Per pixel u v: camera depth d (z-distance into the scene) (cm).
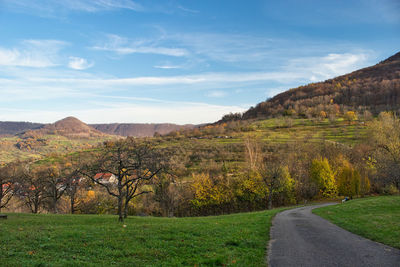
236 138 17550
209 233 2011
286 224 2633
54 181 5181
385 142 7588
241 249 1580
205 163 11219
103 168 3042
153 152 3369
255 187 7669
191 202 7556
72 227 2230
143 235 1856
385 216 2645
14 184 5022
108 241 1642
